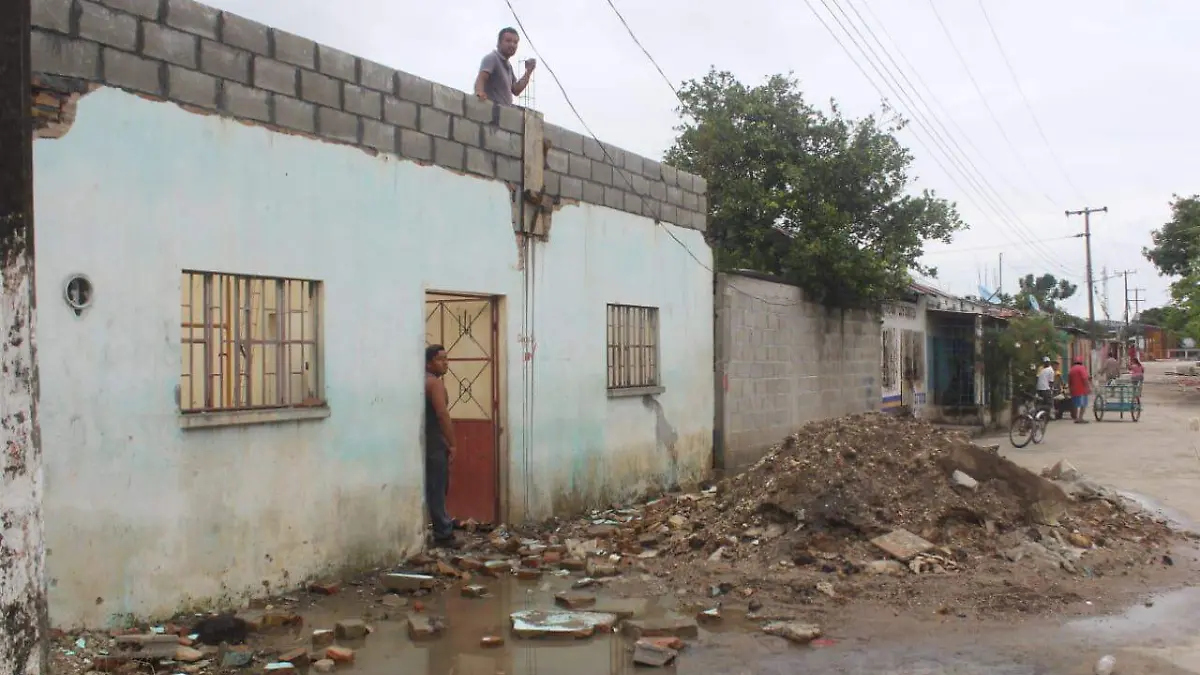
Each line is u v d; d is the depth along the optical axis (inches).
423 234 338.3
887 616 266.1
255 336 279.7
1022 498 355.9
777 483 357.7
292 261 286.4
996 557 326.0
